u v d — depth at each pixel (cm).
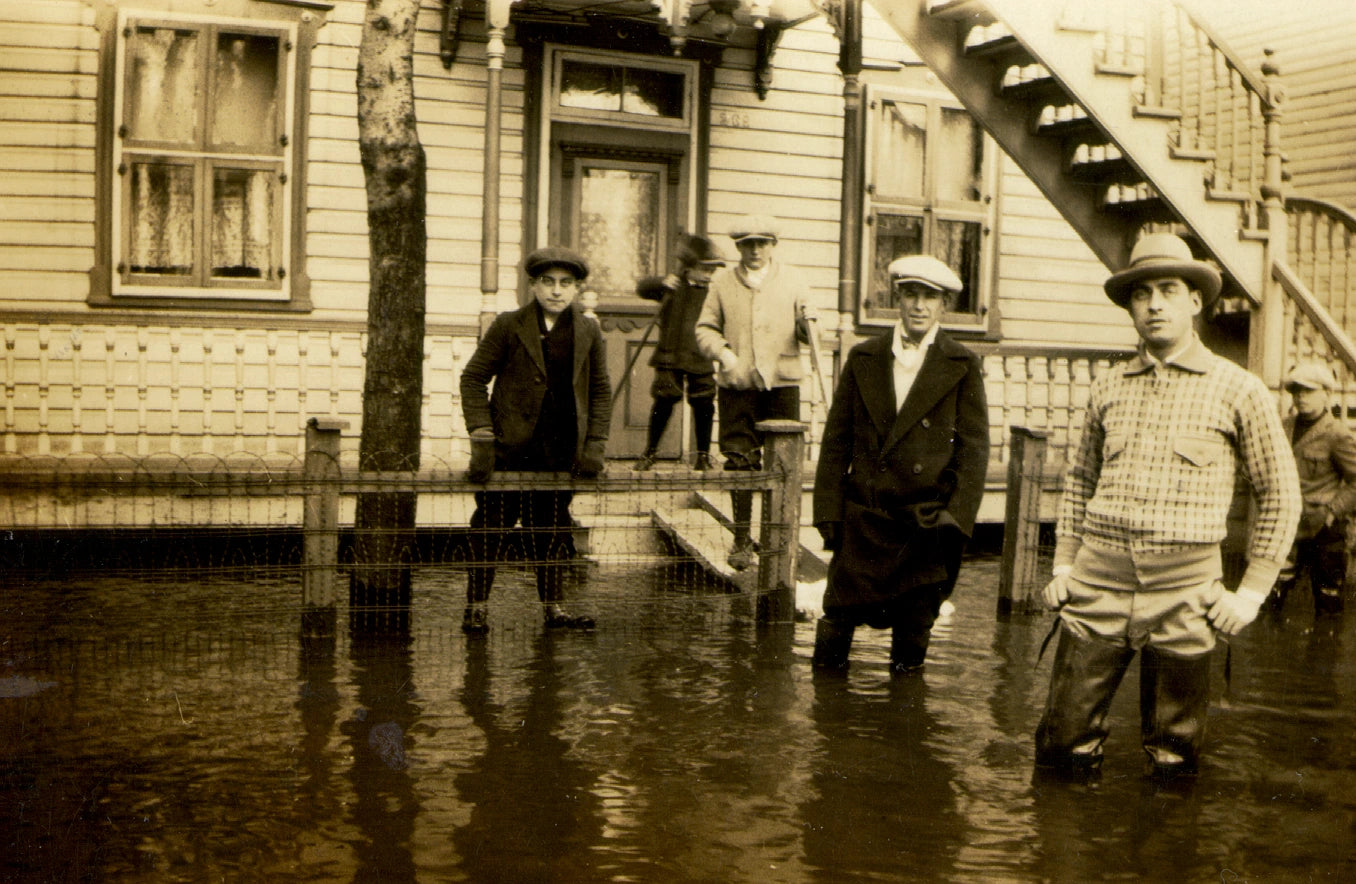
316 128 988
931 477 561
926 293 560
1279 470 407
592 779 414
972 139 1178
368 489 624
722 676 565
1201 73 930
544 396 631
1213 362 418
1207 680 425
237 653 584
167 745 440
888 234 1155
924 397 560
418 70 1009
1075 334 1225
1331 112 1264
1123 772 438
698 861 345
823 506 577
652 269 1081
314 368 979
